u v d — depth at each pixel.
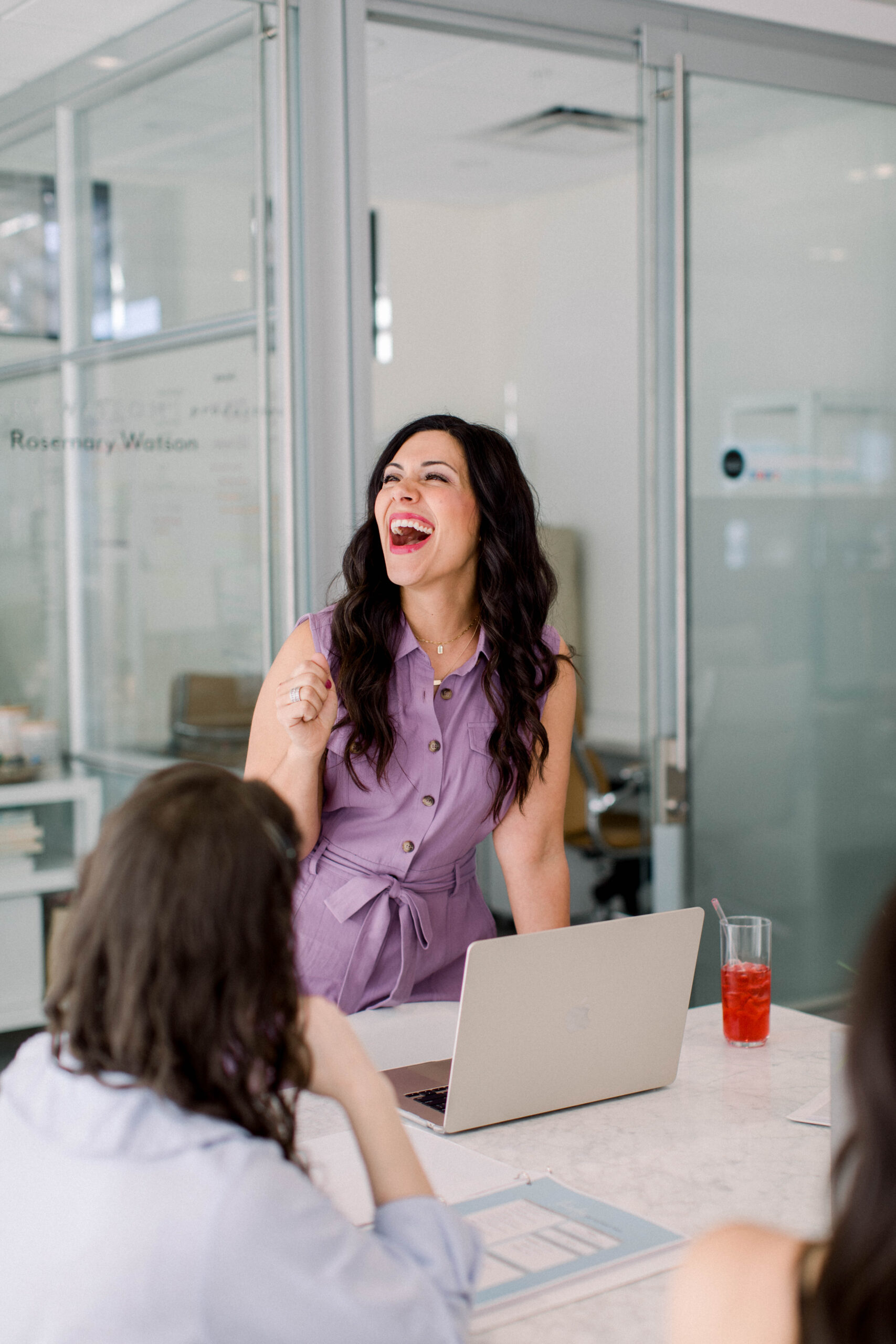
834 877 3.79
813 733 3.73
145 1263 0.80
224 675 3.02
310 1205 0.85
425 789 1.98
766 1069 1.73
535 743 2.03
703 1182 1.36
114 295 2.89
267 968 0.86
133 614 2.98
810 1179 1.37
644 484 3.49
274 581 2.98
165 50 2.85
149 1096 0.85
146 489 2.96
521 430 6.26
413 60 4.11
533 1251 1.18
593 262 5.75
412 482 1.97
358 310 2.98
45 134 2.79
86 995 0.86
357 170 2.95
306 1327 0.81
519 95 4.49
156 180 2.88
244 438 2.96
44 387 2.86
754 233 3.53
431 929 1.98
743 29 3.49
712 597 3.54
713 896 3.58
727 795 3.60
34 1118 0.89
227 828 0.86
